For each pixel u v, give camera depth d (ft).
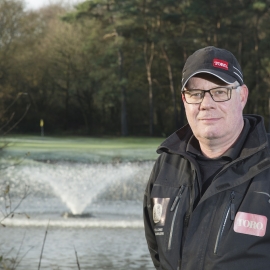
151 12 247.50
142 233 45.55
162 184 11.80
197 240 11.04
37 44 244.22
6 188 24.06
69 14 237.25
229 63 11.25
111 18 250.37
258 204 10.73
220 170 11.35
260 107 263.70
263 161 10.90
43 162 96.43
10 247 38.68
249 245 10.66
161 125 264.11
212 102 11.20
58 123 256.52
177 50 255.50
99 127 261.24
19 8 233.14
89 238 42.80
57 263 34.78
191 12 238.89
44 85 248.32
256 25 246.47
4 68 230.68
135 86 264.93
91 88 254.68
